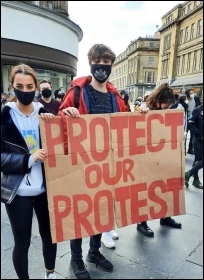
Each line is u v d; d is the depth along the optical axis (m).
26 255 1.52
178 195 2.01
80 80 1.82
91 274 1.82
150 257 2.01
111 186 1.78
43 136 1.52
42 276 1.77
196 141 3.51
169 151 1.94
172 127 1.93
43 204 1.60
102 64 1.71
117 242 2.22
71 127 1.62
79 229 1.69
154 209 1.94
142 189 1.89
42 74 6.40
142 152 1.86
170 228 2.47
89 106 1.78
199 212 2.79
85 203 1.70
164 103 2.28
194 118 3.49
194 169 3.46
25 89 1.39
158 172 1.93
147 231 2.32
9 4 4.91
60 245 2.17
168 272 1.84
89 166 1.69
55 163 1.58
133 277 1.79
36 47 5.89
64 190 1.62
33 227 2.40
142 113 1.82
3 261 1.90
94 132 1.69
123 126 1.78
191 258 2.00
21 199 1.44
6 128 1.42
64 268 1.88
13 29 5.30
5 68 5.50
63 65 6.95
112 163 1.76
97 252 1.92
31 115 1.50
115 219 1.82
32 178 1.47
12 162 1.38
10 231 2.29
